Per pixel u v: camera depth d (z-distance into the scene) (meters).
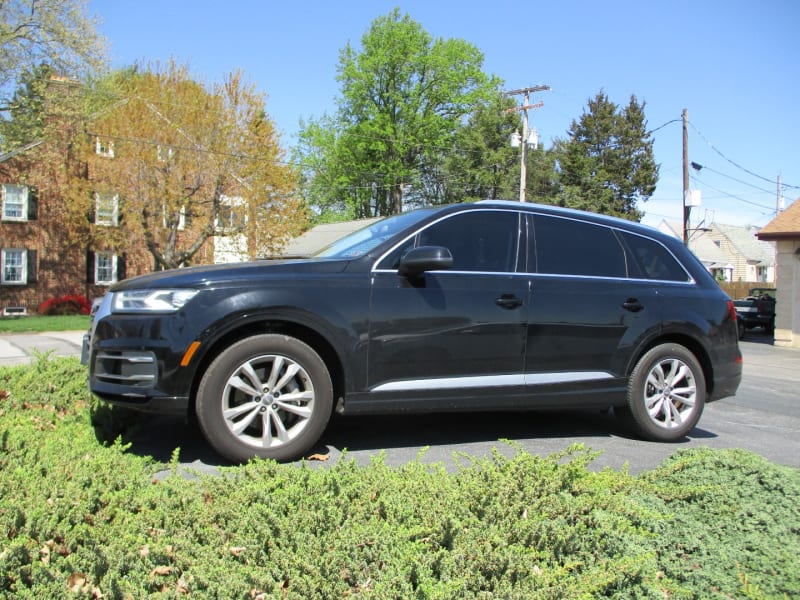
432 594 1.94
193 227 25.39
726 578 2.35
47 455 3.24
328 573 2.09
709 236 60.97
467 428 5.16
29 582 2.04
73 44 26.30
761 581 2.32
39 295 28.52
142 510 2.58
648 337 4.99
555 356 4.67
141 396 3.70
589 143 54.69
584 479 3.05
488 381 4.44
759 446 5.13
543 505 2.68
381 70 44.59
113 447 3.71
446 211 4.59
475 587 2.06
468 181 48.00
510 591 2.00
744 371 12.35
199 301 3.78
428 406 4.29
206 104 24.81
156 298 3.78
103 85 27.61
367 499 2.68
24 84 26.70
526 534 2.39
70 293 29.14
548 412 6.00
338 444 4.53
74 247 29.14
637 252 5.22
